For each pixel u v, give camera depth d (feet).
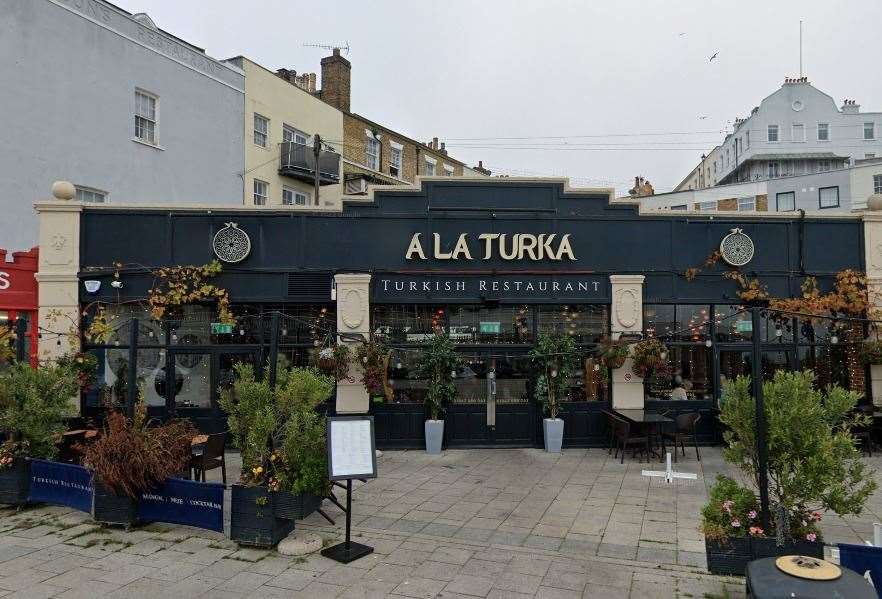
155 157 63.41
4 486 29.25
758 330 21.38
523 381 45.62
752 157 186.39
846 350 45.88
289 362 44.57
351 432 24.53
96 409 43.65
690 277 45.78
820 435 20.74
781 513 20.61
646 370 44.16
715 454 42.60
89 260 44.04
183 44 67.00
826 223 46.34
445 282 45.39
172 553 23.90
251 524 24.59
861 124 187.93
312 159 81.25
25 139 51.90
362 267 45.11
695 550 24.36
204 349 43.80
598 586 20.92
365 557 23.57
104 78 58.39
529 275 45.60
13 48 51.16
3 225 50.24
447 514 29.12
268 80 78.38
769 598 14.08
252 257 44.88
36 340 43.14
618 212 46.16
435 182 45.65
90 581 21.21
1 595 20.03
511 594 20.31
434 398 43.34
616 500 31.48
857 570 18.34
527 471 37.91
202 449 33.58
